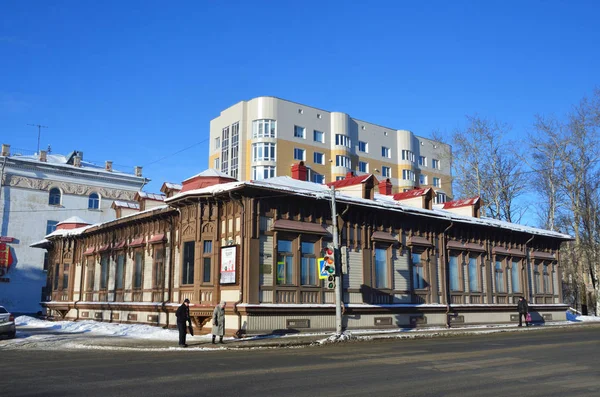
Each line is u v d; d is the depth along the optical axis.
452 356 16.52
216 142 80.44
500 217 55.31
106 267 35.72
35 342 22.39
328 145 78.50
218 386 11.03
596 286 49.38
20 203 55.41
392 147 88.31
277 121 74.00
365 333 26.12
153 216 30.53
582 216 49.25
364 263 28.81
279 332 24.77
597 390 10.69
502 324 36.06
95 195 60.19
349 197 28.72
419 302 31.27
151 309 29.62
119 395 10.11
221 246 26.06
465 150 57.34
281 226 25.53
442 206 41.78
